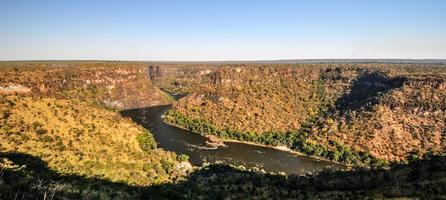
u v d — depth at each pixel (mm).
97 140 144875
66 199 85375
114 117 183000
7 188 79062
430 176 96375
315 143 173625
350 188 104375
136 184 113750
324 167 150500
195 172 134125
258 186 116250
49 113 154625
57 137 136375
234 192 108812
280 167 149375
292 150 176500
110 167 123500
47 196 82375
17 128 133250
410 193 87000
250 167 147625
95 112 177625
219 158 159125
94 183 105688
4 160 102062
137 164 132750
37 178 93625
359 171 123625
